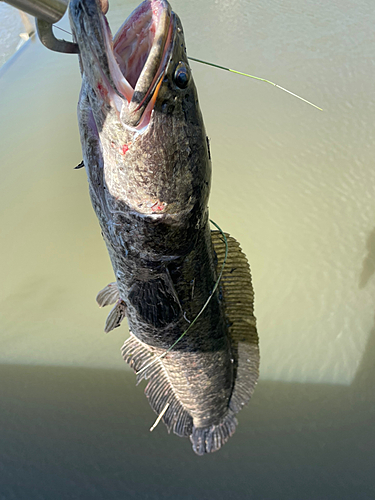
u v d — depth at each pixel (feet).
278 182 18.24
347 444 12.89
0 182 18.54
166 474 12.62
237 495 12.23
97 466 12.69
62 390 14.25
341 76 21.04
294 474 12.46
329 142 19.04
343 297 15.88
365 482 12.13
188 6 25.46
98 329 15.81
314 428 13.29
